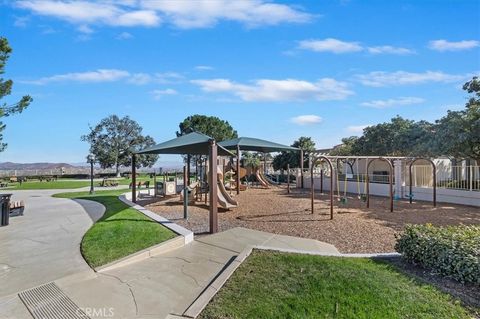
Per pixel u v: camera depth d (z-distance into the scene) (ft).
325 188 63.31
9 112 41.16
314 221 28.94
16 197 55.11
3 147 47.98
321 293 12.89
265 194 53.83
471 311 11.57
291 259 16.43
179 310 12.25
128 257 17.89
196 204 40.86
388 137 82.74
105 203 43.60
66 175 142.41
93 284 14.83
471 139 43.98
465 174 42.65
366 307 11.86
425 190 46.09
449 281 14.02
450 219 30.30
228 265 16.84
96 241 21.53
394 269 15.29
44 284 14.89
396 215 32.42
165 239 20.92
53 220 31.55
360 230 25.29
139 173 159.63
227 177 63.26
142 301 13.03
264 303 12.34
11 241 23.06
